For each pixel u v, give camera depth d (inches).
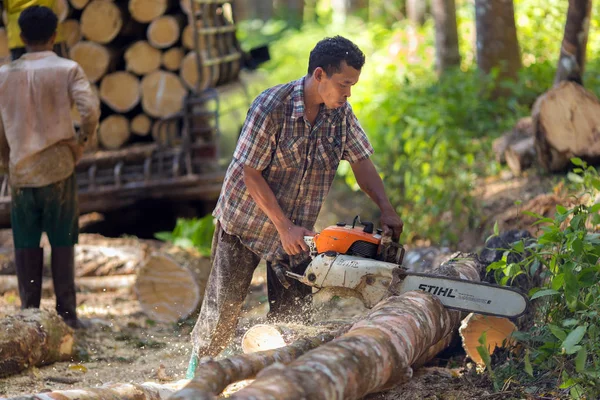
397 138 465.7
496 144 416.2
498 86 508.4
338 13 1318.9
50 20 270.5
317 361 126.6
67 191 278.5
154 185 385.4
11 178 272.8
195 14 375.2
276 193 191.3
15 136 268.4
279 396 113.2
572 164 359.6
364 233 179.3
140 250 357.7
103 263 350.3
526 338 176.2
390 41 793.6
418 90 538.3
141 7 381.7
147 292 309.6
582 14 361.7
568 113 355.6
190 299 305.9
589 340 163.6
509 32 513.3
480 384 179.9
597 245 179.8
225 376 136.3
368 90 611.2
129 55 391.9
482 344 169.3
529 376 177.5
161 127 398.0
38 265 279.9
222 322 202.4
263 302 320.8
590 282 171.8
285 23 1387.8
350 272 171.8
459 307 167.0
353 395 129.7
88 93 269.4
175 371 232.2
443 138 436.1
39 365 229.8
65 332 241.9
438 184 384.5
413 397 172.7
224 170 387.5
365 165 199.6
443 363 214.2
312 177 191.6
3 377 211.9
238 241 199.0
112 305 326.6
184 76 387.2
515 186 370.3
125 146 402.3
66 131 271.7
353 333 144.3
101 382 217.9
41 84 267.6
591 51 547.5
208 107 400.2
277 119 181.9
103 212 423.2
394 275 169.9
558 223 186.2
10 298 329.4
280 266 195.2
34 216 275.3
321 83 175.9
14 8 329.4
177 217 439.2
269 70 892.0
